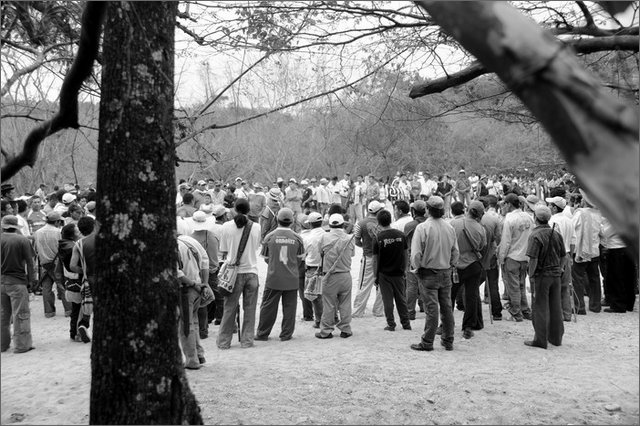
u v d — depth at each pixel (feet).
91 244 28.81
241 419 18.66
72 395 21.67
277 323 35.47
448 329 27.84
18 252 28.37
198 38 18.26
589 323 33.50
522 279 34.37
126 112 12.39
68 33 17.58
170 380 12.75
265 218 50.65
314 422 18.57
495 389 22.08
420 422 18.83
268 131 98.48
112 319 12.43
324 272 30.53
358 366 25.00
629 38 11.87
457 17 3.49
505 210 38.04
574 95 3.10
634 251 2.97
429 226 27.30
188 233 32.24
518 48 3.25
